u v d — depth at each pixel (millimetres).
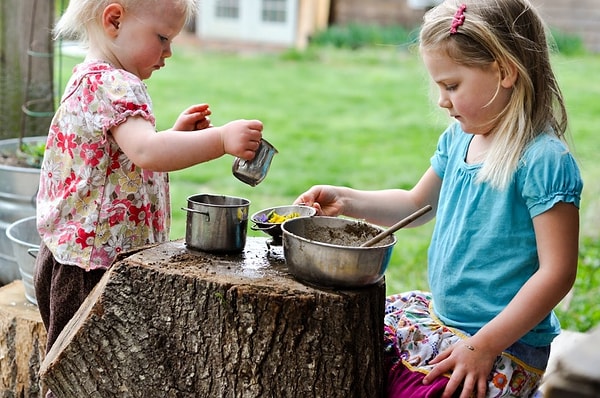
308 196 2463
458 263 2207
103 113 2264
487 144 2252
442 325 2230
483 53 2111
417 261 4320
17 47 3975
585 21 12117
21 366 2758
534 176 2072
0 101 4012
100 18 2354
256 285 1964
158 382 2041
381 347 2092
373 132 7688
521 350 2145
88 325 2049
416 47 2588
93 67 2322
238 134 2117
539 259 2084
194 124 2389
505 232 2133
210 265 2096
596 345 1251
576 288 3859
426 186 2559
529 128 2139
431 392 2043
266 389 1969
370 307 1995
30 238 3037
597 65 10969
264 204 5281
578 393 1184
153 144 2170
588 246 4465
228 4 12906
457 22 2119
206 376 2006
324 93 9406
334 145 7145
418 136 7605
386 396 2145
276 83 9844
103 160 2328
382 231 2080
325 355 1946
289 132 7512
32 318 2732
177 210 4969
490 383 2076
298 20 12602
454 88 2176
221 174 5957
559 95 2234
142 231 2432
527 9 2191
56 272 2400
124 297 2045
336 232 2139
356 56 11734
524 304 2025
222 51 12070
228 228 2170
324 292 1946
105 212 2354
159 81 9414
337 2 12883
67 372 2080
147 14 2338
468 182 2240
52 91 4035
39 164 3385
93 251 2350
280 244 2299
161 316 2025
